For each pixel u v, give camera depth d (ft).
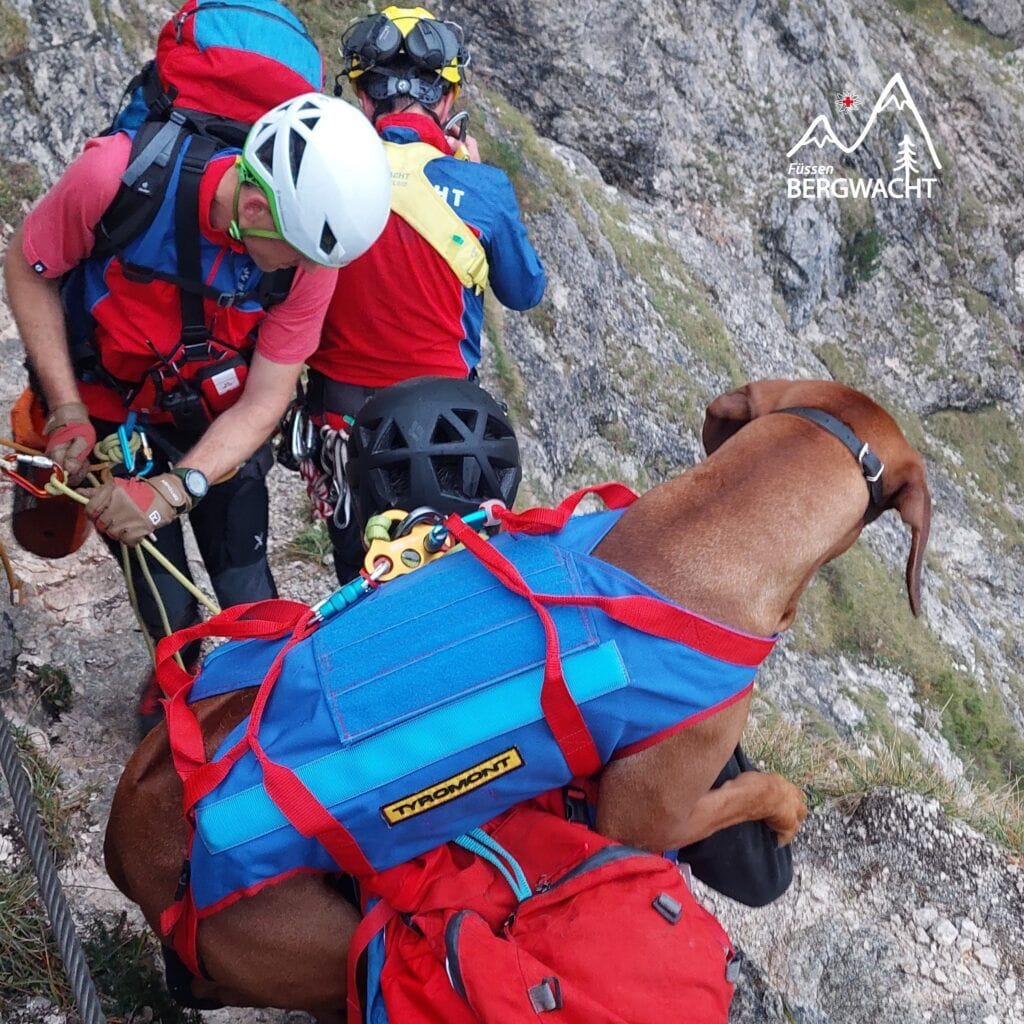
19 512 10.55
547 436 38.27
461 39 11.62
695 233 74.74
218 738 7.52
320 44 49.16
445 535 7.79
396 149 11.00
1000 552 86.74
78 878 11.03
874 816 17.63
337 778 6.79
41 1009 9.67
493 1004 6.26
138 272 8.68
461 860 7.34
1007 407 98.12
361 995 7.27
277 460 12.07
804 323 84.89
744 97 78.28
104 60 26.45
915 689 58.65
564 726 6.79
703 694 7.00
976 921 16.80
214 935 7.36
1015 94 106.93
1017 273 105.09
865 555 62.85
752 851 8.75
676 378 51.85
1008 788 26.14
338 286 10.79
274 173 8.01
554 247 47.11
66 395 9.03
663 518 7.52
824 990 15.21
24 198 22.72
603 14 67.67
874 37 99.86
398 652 7.02
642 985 6.46
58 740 12.50
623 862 6.94
